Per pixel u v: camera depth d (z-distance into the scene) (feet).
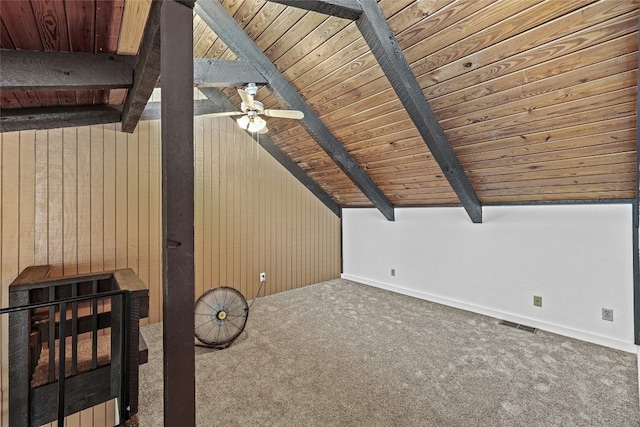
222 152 13.16
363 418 6.45
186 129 4.02
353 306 13.24
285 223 15.46
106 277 8.44
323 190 17.06
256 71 9.16
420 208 14.28
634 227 8.71
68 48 5.56
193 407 4.06
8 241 8.73
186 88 4.02
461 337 10.10
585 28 5.59
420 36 7.01
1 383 8.49
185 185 4.02
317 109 10.85
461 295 12.90
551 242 10.39
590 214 9.55
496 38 6.36
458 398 7.00
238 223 13.71
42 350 8.27
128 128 9.87
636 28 5.24
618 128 6.88
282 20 8.00
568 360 8.51
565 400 6.83
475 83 7.38
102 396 6.95
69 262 9.59
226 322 9.70
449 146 9.51
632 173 7.93
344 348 9.45
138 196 10.84
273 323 11.39
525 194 10.51
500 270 11.68
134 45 5.69
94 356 6.93
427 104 8.43
